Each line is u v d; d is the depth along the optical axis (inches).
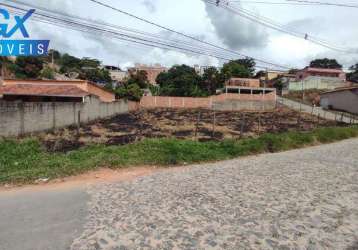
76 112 994.1
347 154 559.5
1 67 2176.4
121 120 1233.4
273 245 179.3
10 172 381.4
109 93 1750.7
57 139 655.1
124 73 3757.4
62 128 862.5
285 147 653.3
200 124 1125.7
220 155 516.1
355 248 176.4
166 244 180.4
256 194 277.0
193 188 300.0
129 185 320.5
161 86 2832.2
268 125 1159.0
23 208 247.6
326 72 3129.9
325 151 611.8
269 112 1840.6
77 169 384.2
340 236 191.5
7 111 612.4
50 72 2390.5
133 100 2133.4
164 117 1434.5
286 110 1935.3
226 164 452.8
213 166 435.2
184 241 184.1
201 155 494.0
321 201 257.8
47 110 783.1
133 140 678.5
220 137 778.8
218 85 2726.4
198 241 184.1
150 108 2057.1
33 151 502.3
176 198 266.5
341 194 279.1
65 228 204.4
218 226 205.3
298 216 223.1
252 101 2106.3
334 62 3735.2
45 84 1322.6
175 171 399.5
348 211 234.5
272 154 574.2
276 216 223.0
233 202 254.2
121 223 211.8
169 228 202.5
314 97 2484.0
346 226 206.4
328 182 324.8
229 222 211.9
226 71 2763.3
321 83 2783.0
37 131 733.9
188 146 521.3
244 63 3253.0
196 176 360.8
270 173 372.8
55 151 524.7
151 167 426.3
